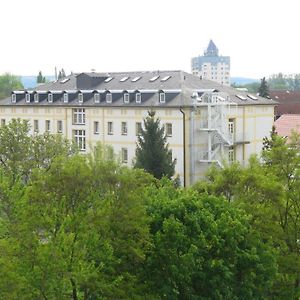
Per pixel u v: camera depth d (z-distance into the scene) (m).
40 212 31.80
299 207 40.59
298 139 43.16
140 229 33.41
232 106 94.50
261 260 37.34
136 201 33.34
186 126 89.94
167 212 36.06
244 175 40.50
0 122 113.31
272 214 39.88
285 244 40.44
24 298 30.17
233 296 35.88
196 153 90.81
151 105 91.44
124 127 96.62
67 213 32.16
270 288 39.09
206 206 37.84
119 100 97.62
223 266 35.34
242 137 95.25
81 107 101.38
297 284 40.19
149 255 34.75
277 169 41.53
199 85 96.81
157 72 101.44
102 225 32.28
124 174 33.25
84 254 31.47
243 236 36.97
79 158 33.41
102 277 32.56
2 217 34.03
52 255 30.34
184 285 35.28
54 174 32.34
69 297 32.41
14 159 60.94
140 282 34.81
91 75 104.44
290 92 191.38
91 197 32.53
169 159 78.88
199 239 35.12
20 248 30.88
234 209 38.03
